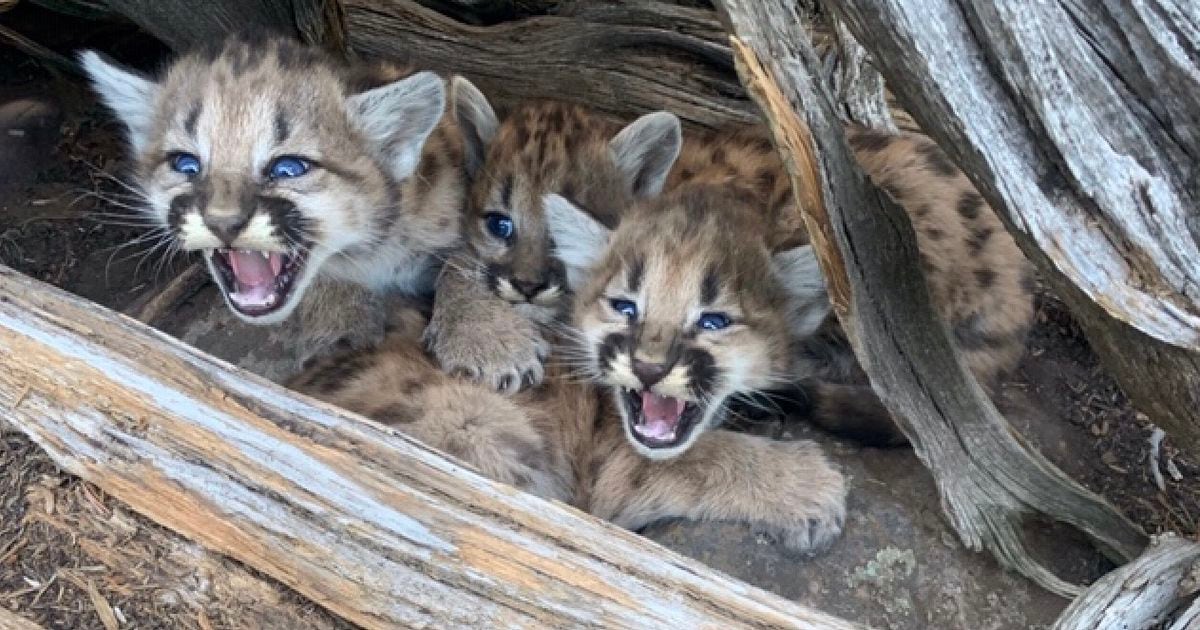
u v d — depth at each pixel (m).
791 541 0.76
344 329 0.84
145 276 0.94
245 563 0.69
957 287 0.82
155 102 0.82
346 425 0.68
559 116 0.91
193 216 0.77
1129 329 0.64
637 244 0.80
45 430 0.71
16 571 0.70
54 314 0.71
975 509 0.74
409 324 0.86
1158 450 0.82
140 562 0.70
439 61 1.03
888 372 0.71
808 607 0.68
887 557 0.75
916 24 0.60
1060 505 0.73
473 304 0.83
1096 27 0.60
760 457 0.78
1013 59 0.59
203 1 0.91
